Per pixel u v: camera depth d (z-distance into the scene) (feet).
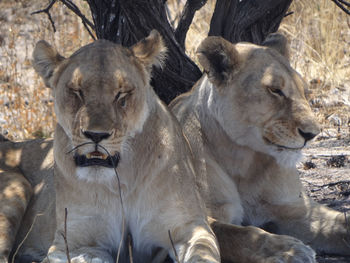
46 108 44.65
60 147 19.84
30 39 58.03
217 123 22.49
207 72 22.09
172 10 53.98
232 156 22.53
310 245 22.49
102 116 17.46
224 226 20.45
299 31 56.34
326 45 55.31
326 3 58.03
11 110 42.88
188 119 23.53
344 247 21.71
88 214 19.76
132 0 27.14
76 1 57.36
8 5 62.34
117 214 19.84
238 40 30.63
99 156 17.84
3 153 24.68
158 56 20.40
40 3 63.16
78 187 19.66
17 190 22.47
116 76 18.06
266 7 30.42
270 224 23.53
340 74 51.65
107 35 30.30
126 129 18.37
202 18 58.90
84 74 18.01
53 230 22.02
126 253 20.54
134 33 28.58
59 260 18.74
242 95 21.54
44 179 23.40
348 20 57.21
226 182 22.38
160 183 19.56
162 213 19.53
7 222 21.47
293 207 22.99
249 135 21.76
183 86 29.60
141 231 19.86
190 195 20.02
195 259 17.31
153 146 19.61
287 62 22.44
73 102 18.17
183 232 19.17
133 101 18.53
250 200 23.03
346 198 26.78
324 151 35.65
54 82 19.12
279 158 21.58
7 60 51.08
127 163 19.34
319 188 28.60
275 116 21.08
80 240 19.75
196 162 22.39
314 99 46.73
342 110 44.42
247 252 19.43
